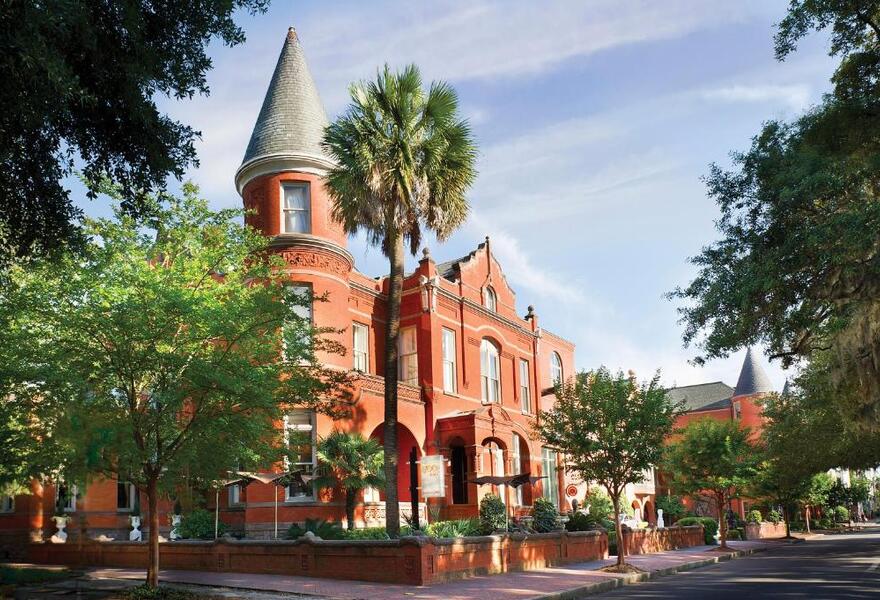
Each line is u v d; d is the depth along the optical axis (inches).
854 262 501.0
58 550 1008.9
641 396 947.3
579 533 1031.0
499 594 628.1
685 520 1692.9
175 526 1034.1
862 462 1411.2
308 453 1034.7
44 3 331.3
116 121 445.1
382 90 884.6
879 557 1046.4
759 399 1669.5
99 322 555.5
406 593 627.8
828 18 560.1
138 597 598.5
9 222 454.9
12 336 557.3
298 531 903.1
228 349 596.7
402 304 1362.0
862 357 640.4
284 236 1080.2
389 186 864.9
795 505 2396.7
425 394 1288.1
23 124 381.4
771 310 554.9
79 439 541.6
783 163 535.8
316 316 1076.5
